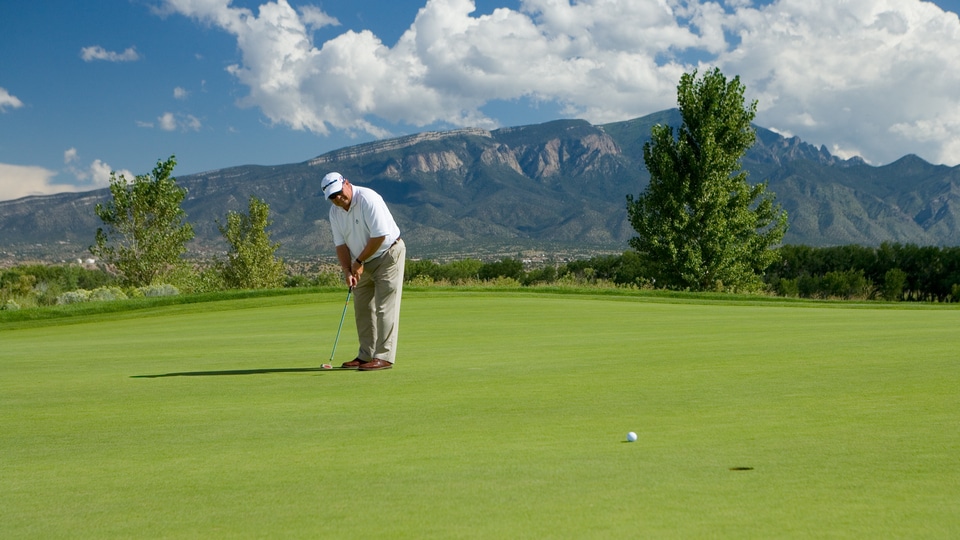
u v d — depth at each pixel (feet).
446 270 173.99
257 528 7.80
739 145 110.63
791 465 9.82
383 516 8.03
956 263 148.77
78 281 151.43
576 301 63.87
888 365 19.74
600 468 9.89
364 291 22.59
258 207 134.51
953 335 28.48
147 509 8.66
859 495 8.41
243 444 12.21
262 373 21.65
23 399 17.70
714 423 12.88
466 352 26.09
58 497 9.32
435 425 13.37
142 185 108.68
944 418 12.84
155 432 13.44
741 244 111.04
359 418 14.25
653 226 110.32
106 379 21.18
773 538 7.02
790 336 29.50
